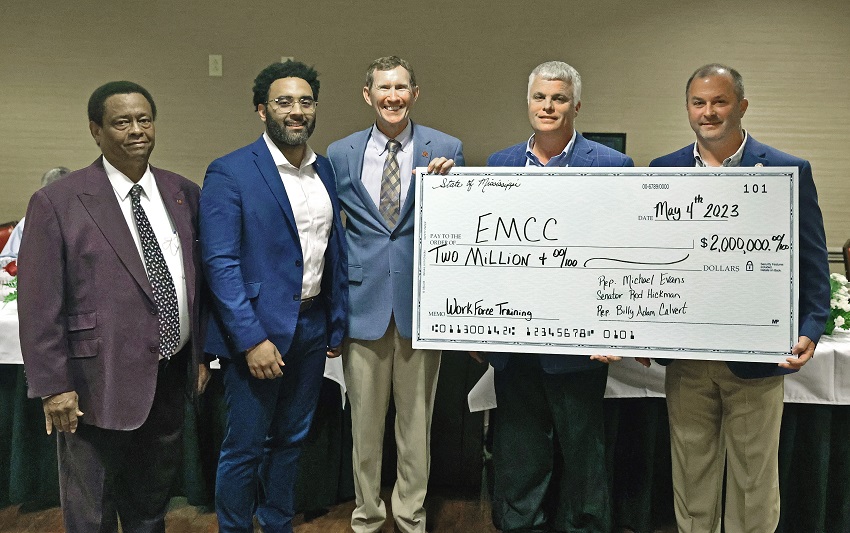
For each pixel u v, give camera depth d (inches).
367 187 85.5
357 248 85.7
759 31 173.9
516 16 177.6
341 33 180.7
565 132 80.7
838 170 177.6
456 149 85.7
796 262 72.4
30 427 99.8
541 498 93.4
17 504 102.9
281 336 76.4
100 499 70.5
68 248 66.4
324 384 100.6
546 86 78.2
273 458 83.8
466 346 78.9
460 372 105.2
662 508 97.6
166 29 183.0
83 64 185.2
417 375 87.6
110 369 67.1
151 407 70.5
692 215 74.2
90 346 67.1
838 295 92.4
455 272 78.6
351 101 182.1
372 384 87.7
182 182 75.9
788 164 74.7
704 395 80.3
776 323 73.1
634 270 75.5
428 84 181.0
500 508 95.2
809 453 90.0
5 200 191.0
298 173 79.5
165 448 75.1
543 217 76.9
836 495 90.7
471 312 78.5
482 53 179.0
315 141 183.9
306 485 100.5
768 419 77.5
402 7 179.0
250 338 73.2
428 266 79.0
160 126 185.8
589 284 76.4
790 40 173.6
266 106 76.2
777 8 172.9
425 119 182.2
